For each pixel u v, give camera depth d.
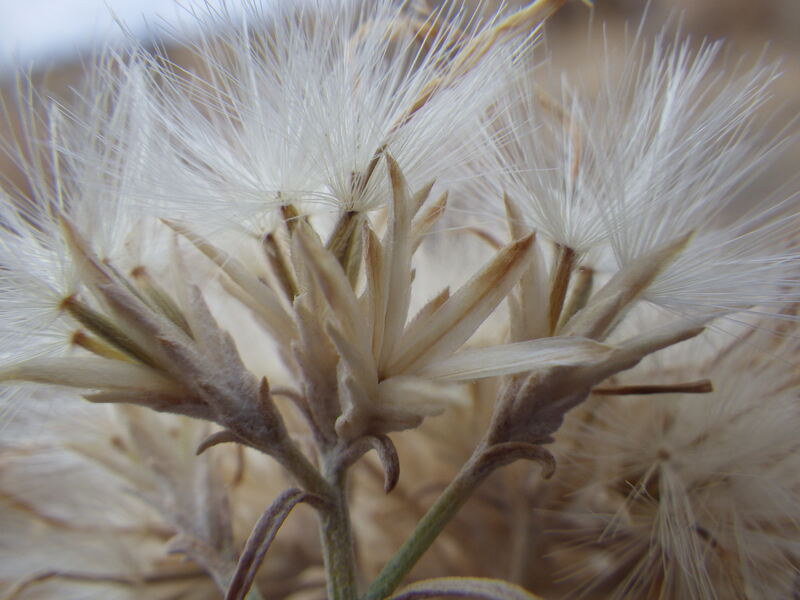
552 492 0.05
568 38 0.08
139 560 0.05
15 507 0.05
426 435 0.05
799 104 0.07
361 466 0.05
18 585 0.05
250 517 0.05
